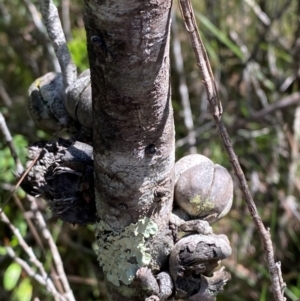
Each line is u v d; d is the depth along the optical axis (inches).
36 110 17.3
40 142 16.8
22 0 34.4
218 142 36.0
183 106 36.2
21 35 37.0
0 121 20.1
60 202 16.0
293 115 35.4
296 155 35.6
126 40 13.3
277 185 36.7
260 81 40.7
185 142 34.6
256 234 36.3
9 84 41.3
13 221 32.1
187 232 15.8
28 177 16.1
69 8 39.0
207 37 37.6
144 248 15.4
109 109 14.1
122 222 15.3
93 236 35.0
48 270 29.8
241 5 36.5
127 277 15.6
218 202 16.1
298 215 34.7
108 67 13.6
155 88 13.9
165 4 13.3
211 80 15.1
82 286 34.8
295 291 31.1
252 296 33.4
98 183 15.2
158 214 15.3
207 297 15.6
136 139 14.4
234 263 33.9
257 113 33.0
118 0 13.0
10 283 28.6
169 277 15.5
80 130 16.7
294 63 35.6
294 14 38.1
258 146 38.0
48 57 31.6
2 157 31.2
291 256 35.3
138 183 14.9
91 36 13.5
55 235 31.6
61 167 15.9
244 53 36.0
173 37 37.5
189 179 16.0
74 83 16.3
